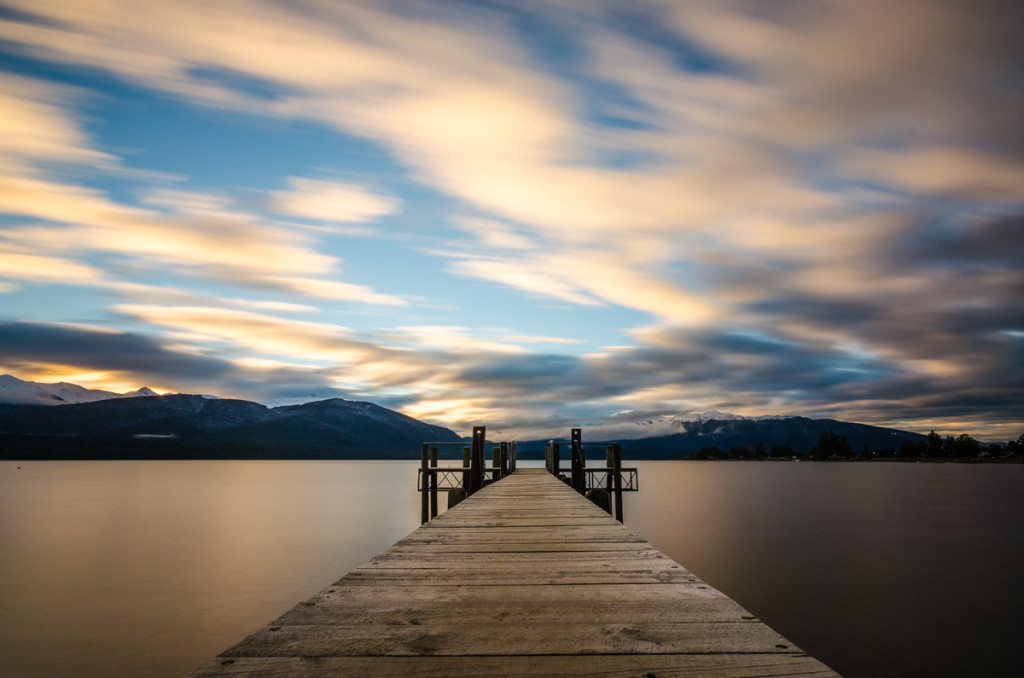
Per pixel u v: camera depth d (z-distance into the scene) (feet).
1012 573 90.48
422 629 8.89
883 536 130.00
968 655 55.62
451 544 16.92
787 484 365.20
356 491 295.07
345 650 7.93
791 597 75.56
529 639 8.44
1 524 156.66
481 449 47.67
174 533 137.49
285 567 96.58
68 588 82.74
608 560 14.44
